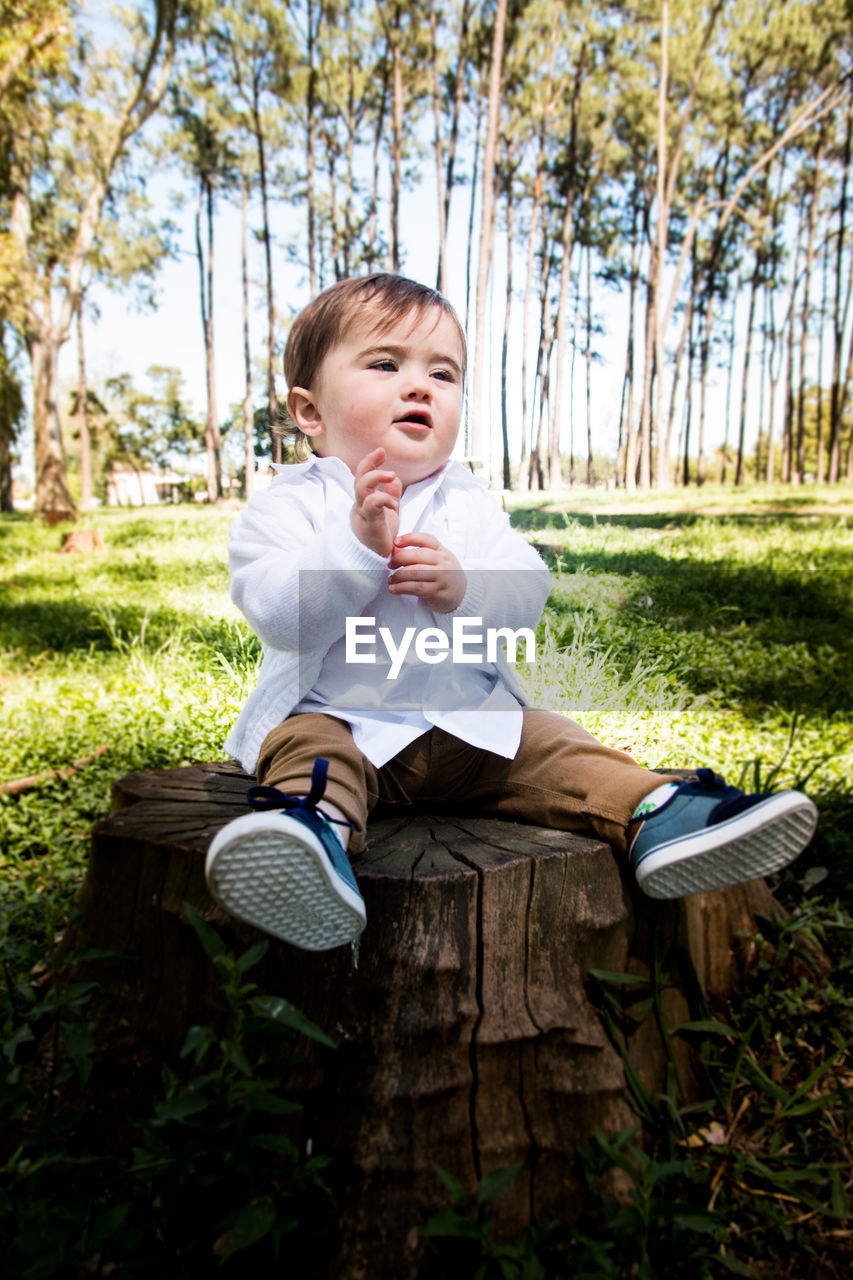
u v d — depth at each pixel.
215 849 1.27
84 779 3.92
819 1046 2.01
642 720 4.24
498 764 1.94
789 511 14.55
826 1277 1.46
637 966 1.79
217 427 32.34
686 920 1.89
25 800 3.63
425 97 28.05
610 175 31.12
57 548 14.76
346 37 25.50
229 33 24.45
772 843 1.56
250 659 5.32
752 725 4.57
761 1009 2.02
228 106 27.66
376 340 1.91
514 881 1.63
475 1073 1.51
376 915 1.57
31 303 21.78
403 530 1.95
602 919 1.69
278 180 31.23
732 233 32.34
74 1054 1.42
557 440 26.03
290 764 1.66
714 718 4.60
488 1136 1.48
